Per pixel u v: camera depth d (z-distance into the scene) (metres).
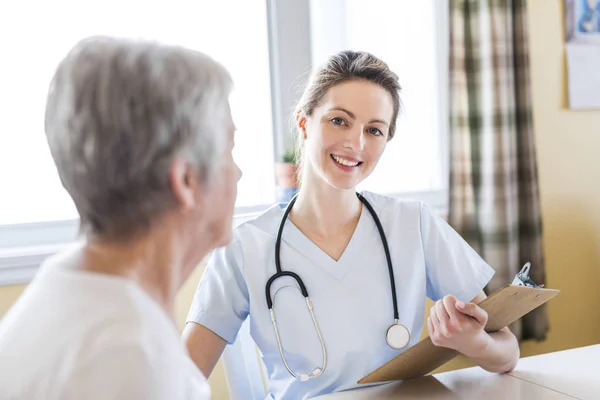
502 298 1.01
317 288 1.29
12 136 1.77
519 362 1.28
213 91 0.58
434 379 1.21
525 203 2.25
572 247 2.49
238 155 2.04
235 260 1.33
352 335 1.27
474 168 2.18
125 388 0.48
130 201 0.55
